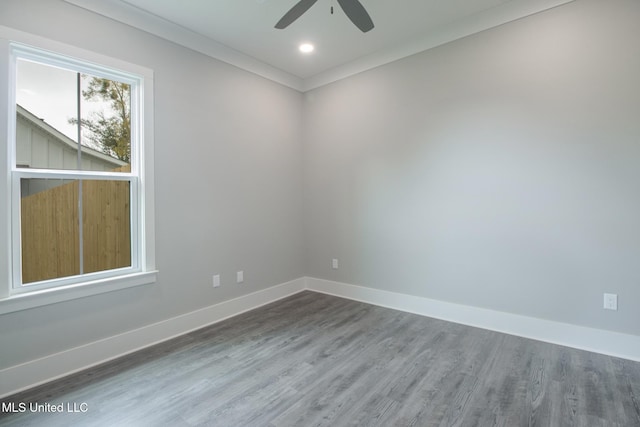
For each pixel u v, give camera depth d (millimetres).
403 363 2396
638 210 2322
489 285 2971
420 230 3369
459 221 3115
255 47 3344
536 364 2346
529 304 2775
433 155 3250
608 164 2416
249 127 3625
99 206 2537
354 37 3184
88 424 1779
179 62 2963
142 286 2730
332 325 3141
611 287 2430
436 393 2027
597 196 2463
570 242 2578
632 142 2328
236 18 2789
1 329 2043
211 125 3238
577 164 2529
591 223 2492
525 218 2768
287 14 2105
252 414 1852
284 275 4102
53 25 2227
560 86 2574
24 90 2184
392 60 3473
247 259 3627
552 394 1997
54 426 1766
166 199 2883
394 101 3498
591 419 1777
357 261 3889
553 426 1729
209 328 3109
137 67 2664
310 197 4312
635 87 2309
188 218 3057
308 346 2697
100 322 2482
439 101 3189
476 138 2986
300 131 4320
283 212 4082
